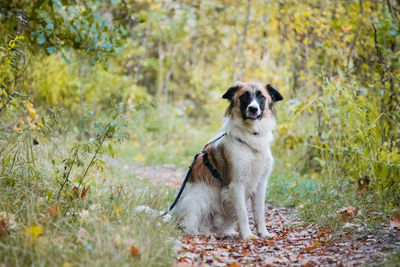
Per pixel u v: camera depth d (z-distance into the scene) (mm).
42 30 6828
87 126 11211
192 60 21531
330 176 7355
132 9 7684
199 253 4273
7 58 5785
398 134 6953
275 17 11727
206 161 5305
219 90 9422
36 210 4395
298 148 10312
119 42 7336
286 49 11555
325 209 5867
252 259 4164
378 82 7402
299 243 4734
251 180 5160
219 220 5441
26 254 3418
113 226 4188
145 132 14914
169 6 16500
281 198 7223
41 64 9586
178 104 19500
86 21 7238
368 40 8211
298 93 9734
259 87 5164
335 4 9414
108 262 3334
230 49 17500
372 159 6207
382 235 4527
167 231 4406
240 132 5074
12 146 5668
